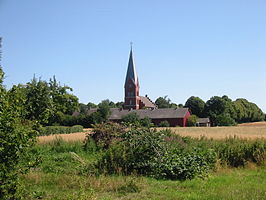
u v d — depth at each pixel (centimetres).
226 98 11969
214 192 938
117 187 955
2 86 648
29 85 794
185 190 969
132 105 12125
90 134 2039
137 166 1230
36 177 1047
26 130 644
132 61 12294
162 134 1374
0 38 786
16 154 632
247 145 1684
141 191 935
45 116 731
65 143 2158
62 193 883
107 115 7375
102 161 1259
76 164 1381
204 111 10931
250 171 1417
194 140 2064
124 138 1364
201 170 1208
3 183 633
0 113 606
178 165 1168
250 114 12712
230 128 5684
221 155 1584
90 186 946
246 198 853
